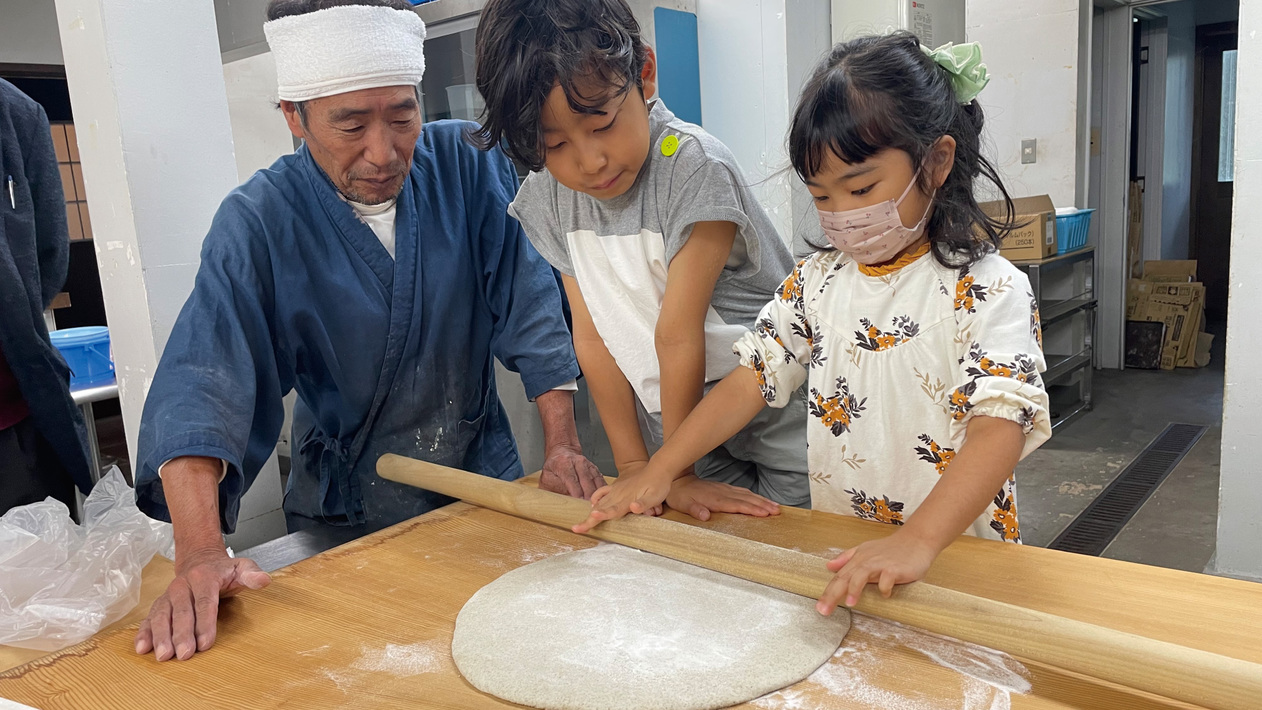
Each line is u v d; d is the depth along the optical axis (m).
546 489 1.21
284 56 1.02
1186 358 5.21
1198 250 7.36
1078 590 0.82
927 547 0.79
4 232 1.67
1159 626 0.75
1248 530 2.29
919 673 0.72
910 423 1.02
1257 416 2.21
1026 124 4.56
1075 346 4.39
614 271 1.14
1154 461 3.57
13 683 0.78
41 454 1.77
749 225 1.04
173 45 1.49
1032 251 3.91
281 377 1.21
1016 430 0.85
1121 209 5.11
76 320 5.31
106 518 1.10
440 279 1.27
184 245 1.53
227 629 0.86
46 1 5.00
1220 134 7.08
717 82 2.44
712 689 0.70
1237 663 0.62
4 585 0.96
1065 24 4.35
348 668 0.77
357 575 0.97
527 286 1.33
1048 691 0.69
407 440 1.31
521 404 2.11
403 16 1.06
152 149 1.47
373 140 1.06
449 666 0.77
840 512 1.11
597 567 0.94
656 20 2.29
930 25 3.05
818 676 0.72
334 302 1.21
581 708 0.69
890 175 0.88
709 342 1.19
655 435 1.36
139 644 0.82
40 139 1.80
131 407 1.60
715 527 1.04
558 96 0.87
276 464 1.67
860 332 1.03
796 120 0.91
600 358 1.23
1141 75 5.55
